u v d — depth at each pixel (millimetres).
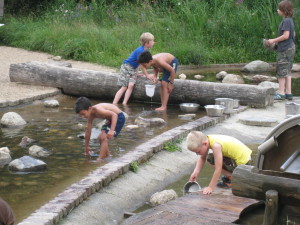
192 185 5832
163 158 6898
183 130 7906
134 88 10500
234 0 18469
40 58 14633
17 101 9930
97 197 5473
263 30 17141
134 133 8055
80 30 16203
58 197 5195
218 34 17125
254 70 14953
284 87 11438
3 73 12445
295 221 4434
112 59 14406
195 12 17734
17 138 7680
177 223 4543
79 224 4883
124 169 6168
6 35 16938
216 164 5496
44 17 18828
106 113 6770
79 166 6426
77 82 10812
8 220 2469
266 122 8734
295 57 16469
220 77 13508
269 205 4207
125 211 5430
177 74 14148
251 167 4449
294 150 4484
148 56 9406
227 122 8898
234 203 5109
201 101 10125
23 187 5707
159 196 5594
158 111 9773
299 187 4152
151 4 19562
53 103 9906
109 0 19719
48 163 6543
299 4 17281
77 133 8000
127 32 16484
